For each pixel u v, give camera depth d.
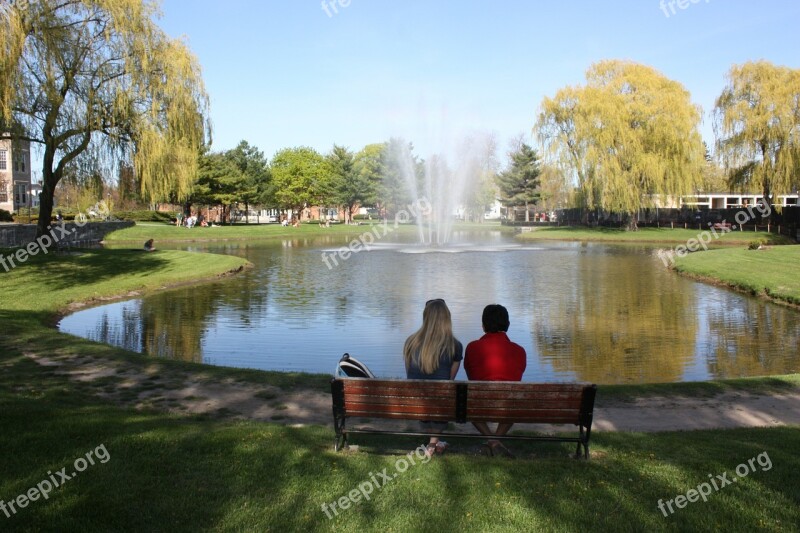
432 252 38.78
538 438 5.58
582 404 5.43
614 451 5.84
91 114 23.62
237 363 11.49
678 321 15.62
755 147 47.59
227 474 4.93
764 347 12.80
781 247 32.62
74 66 22.70
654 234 54.88
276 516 4.18
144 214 74.12
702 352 12.37
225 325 15.11
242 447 5.64
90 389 8.59
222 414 7.58
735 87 48.66
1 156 61.75
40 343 11.49
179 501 4.39
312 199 84.38
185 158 27.08
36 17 20.53
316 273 26.70
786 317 16.22
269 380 9.26
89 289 19.55
